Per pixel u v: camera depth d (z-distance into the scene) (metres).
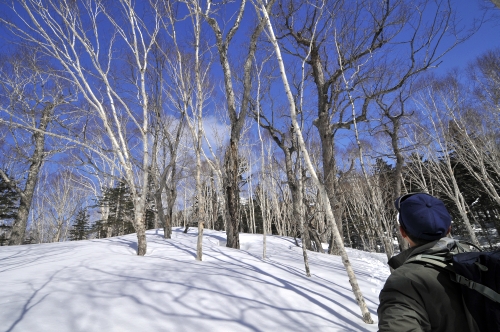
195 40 8.63
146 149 8.40
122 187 25.52
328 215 4.72
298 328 3.64
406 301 1.21
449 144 17.34
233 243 10.77
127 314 3.54
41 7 7.39
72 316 3.40
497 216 21.94
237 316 3.79
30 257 7.52
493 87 16.44
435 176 18.42
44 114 10.88
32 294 4.10
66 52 7.73
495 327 1.00
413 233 1.42
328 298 5.03
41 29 7.25
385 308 1.26
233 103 11.23
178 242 11.04
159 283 4.81
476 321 1.07
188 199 27.17
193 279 5.18
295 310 4.27
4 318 3.28
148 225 31.78
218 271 6.03
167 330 3.23
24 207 15.54
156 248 9.14
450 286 1.20
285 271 6.95
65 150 8.52
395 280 1.28
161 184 13.21
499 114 16.30
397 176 14.23
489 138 16.28
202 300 4.21
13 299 3.89
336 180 13.38
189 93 9.68
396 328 1.13
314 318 4.05
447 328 1.16
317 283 6.04
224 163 11.58
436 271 1.24
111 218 24.91
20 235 15.13
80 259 6.84
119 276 5.24
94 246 9.07
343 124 12.61
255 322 3.67
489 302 1.03
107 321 3.33
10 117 9.10
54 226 29.50
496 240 24.31
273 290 5.05
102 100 9.23
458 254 1.17
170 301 4.07
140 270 5.76
